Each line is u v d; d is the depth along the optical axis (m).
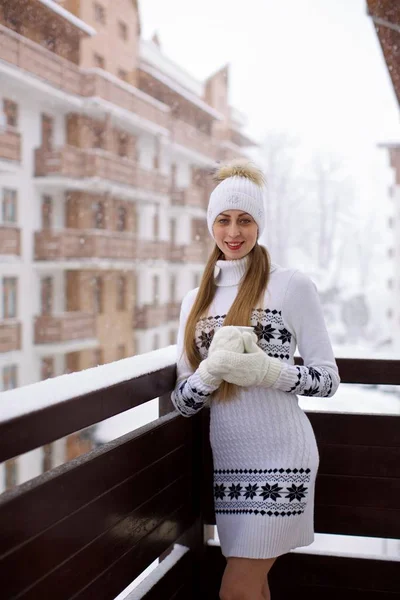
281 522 1.58
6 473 13.55
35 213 15.28
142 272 19.36
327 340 1.67
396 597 2.04
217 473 1.71
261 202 1.73
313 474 1.64
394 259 30.97
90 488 1.40
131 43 20.58
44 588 1.24
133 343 19.23
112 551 1.50
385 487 2.03
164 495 1.80
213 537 2.25
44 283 15.85
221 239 1.73
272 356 1.65
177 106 22.16
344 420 2.05
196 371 1.63
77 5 18.12
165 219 20.80
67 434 1.29
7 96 14.30
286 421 1.63
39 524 1.22
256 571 1.61
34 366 15.28
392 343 30.84
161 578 1.81
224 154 24.36
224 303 1.73
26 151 14.86
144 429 1.69
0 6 15.16
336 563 2.07
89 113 16.61
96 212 17.17
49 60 14.79
